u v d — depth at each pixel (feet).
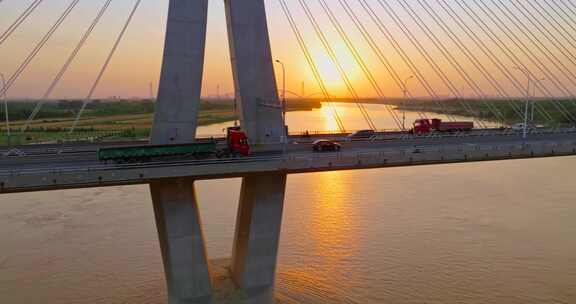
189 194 90.48
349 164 94.58
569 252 125.70
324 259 121.80
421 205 171.73
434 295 102.83
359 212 162.91
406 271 114.21
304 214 160.86
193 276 92.73
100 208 172.45
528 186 205.57
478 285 107.04
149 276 114.62
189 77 89.66
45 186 75.97
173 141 89.97
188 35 88.99
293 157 91.09
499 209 166.81
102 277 113.60
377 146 118.21
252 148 98.22
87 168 78.84
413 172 240.53
